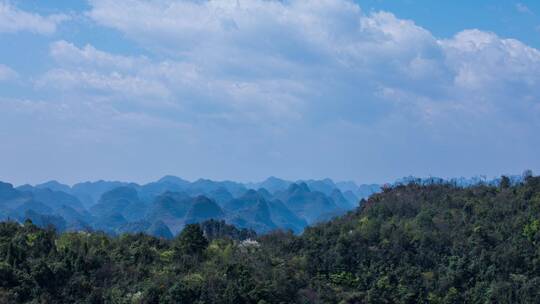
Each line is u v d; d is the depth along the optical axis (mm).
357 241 140875
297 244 142875
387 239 140250
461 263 129500
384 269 131000
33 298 103250
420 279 127125
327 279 129750
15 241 116188
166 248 134000
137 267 118688
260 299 111188
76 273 111812
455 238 137875
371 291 124250
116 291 108875
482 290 123312
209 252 130500
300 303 116062
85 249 121500
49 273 107688
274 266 127250
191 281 112500
